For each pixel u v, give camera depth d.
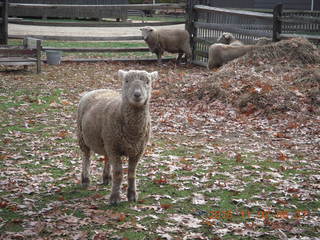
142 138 4.79
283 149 7.23
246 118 8.94
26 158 6.66
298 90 9.67
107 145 4.87
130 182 5.06
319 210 4.87
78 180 5.80
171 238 4.18
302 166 6.43
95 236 4.17
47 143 7.41
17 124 8.47
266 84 9.84
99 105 5.06
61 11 29.16
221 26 15.50
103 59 16.44
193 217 4.67
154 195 5.24
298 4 29.30
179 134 8.08
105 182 5.66
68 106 10.00
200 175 6.02
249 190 5.51
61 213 4.71
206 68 15.50
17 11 28.50
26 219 4.58
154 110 9.71
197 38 16.67
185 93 10.74
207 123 8.67
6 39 16.28
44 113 9.36
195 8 16.61
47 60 15.48
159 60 16.31
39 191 5.42
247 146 7.40
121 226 4.41
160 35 15.88
